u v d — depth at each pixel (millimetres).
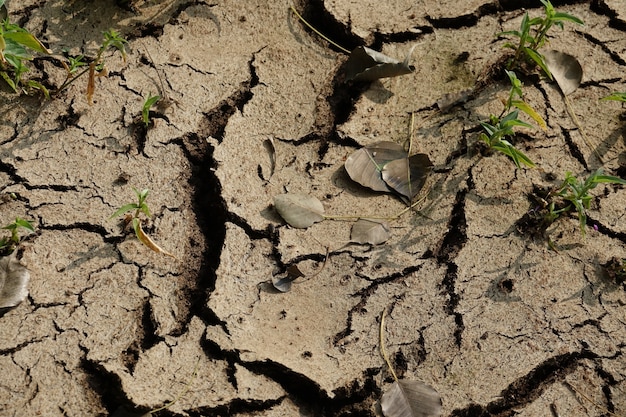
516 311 1145
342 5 1308
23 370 1091
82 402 1083
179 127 1223
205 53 1269
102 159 1199
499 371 1116
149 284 1142
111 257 1151
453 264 1165
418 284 1155
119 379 1086
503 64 1281
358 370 1109
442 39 1300
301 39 1289
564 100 1265
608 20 1323
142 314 1129
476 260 1168
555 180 1214
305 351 1113
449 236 1184
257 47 1278
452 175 1213
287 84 1260
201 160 1213
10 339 1103
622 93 1241
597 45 1305
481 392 1106
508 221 1188
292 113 1244
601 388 1115
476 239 1179
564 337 1135
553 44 1302
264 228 1174
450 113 1250
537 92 1269
